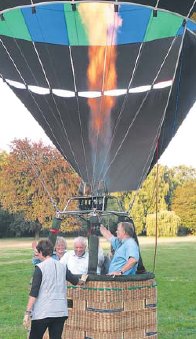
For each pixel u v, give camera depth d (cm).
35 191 3684
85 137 574
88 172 565
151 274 520
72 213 534
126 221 544
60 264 485
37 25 543
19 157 3712
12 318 911
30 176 3688
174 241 3362
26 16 534
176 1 504
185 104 588
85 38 549
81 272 559
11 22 538
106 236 554
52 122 583
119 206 558
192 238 3691
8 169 3725
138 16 527
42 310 468
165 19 525
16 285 1410
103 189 550
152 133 559
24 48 558
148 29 537
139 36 544
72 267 562
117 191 563
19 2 508
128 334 497
